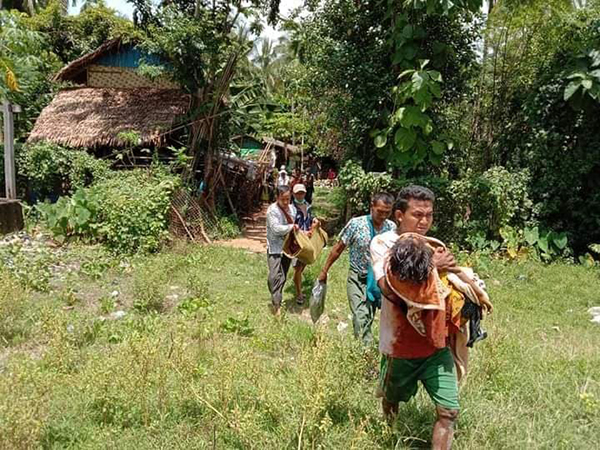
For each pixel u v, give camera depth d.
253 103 17.44
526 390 3.97
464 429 3.31
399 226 3.03
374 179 10.83
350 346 4.09
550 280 8.77
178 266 8.77
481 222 10.77
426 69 10.92
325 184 28.36
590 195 10.95
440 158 10.84
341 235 4.55
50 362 4.11
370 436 3.12
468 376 4.03
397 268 2.62
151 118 14.13
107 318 5.92
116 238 9.52
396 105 10.77
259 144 32.25
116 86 16.36
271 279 6.19
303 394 3.26
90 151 14.28
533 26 11.48
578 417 3.68
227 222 13.64
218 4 13.62
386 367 3.11
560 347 5.36
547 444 3.20
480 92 12.35
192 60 13.02
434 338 2.66
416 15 10.65
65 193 13.98
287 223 6.20
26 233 10.84
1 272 6.68
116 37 15.74
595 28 10.45
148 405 3.42
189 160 12.98
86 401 3.48
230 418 3.17
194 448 3.03
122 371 3.56
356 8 11.93
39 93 16.95
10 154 12.20
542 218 11.04
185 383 3.53
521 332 5.90
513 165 11.77
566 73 10.51
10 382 3.19
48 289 6.98
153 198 10.04
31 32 14.49
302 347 4.41
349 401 3.50
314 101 12.94
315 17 12.38
